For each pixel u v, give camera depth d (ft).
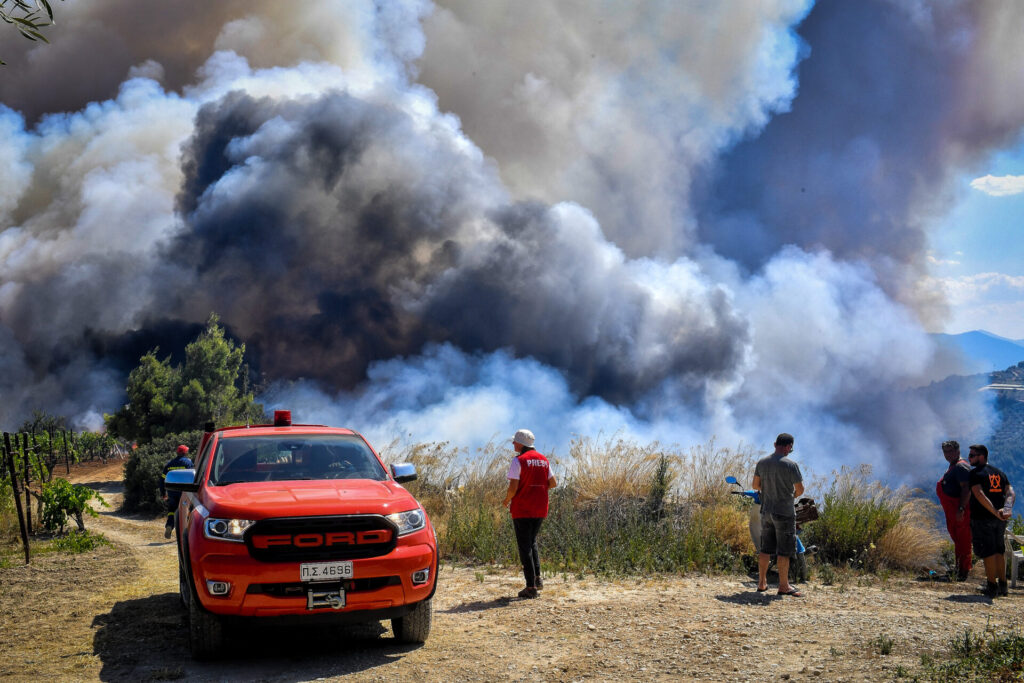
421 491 42.91
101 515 67.97
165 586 25.91
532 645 17.01
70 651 17.04
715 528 31.63
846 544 31.50
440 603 22.30
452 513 36.09
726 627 18.17
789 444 24.14
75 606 22.39
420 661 15.75
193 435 76.18
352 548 15.29
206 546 14.92
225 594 14.61
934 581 28.25
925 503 33.83
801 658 15.06
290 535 14.97
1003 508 25.16
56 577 28.07
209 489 17.06
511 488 23.04
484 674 14.71
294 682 14.29
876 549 31.27
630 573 27.61
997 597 24.40
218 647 15.69
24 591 25.02
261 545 14.83
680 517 34.14
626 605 21.42
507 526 33.14
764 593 23.93
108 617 20.72
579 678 14.30
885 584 27.20
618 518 33.71
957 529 28.58
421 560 15.84
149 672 15.17
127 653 16.76
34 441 51.52
